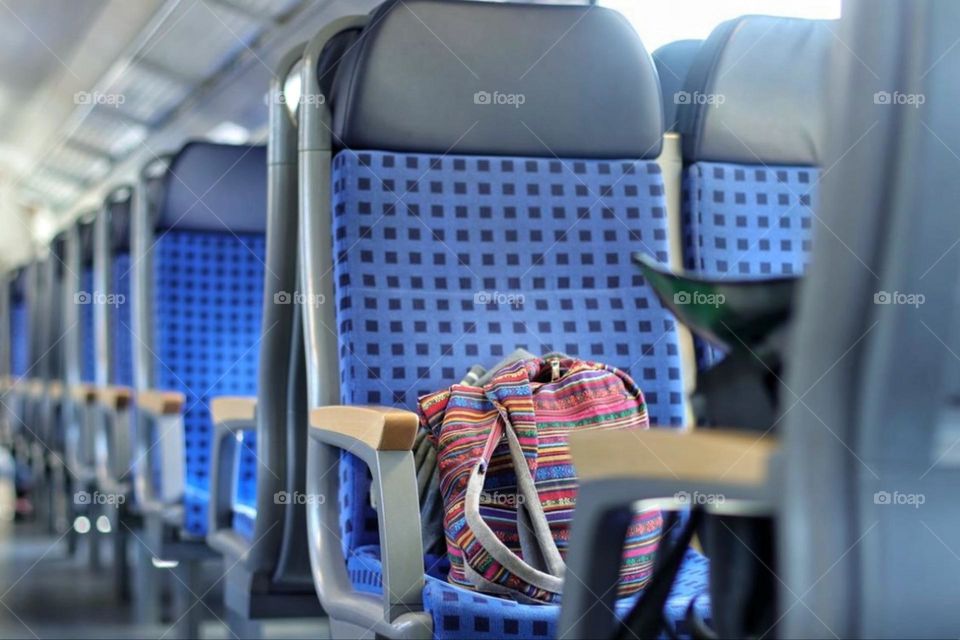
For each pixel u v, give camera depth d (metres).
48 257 7.99
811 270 1.00
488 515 2.20
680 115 2.81
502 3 2.64
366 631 2.14
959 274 0.97
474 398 2.28
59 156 15.04
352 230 2.51
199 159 4.25
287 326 3.04
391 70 2.56
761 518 1.44
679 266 2.76
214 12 8.06
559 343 2.56
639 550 2.12
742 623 1.46
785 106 2.78
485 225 2.59
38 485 8.31
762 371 1.29
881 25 0.95
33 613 4.92
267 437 3.05
